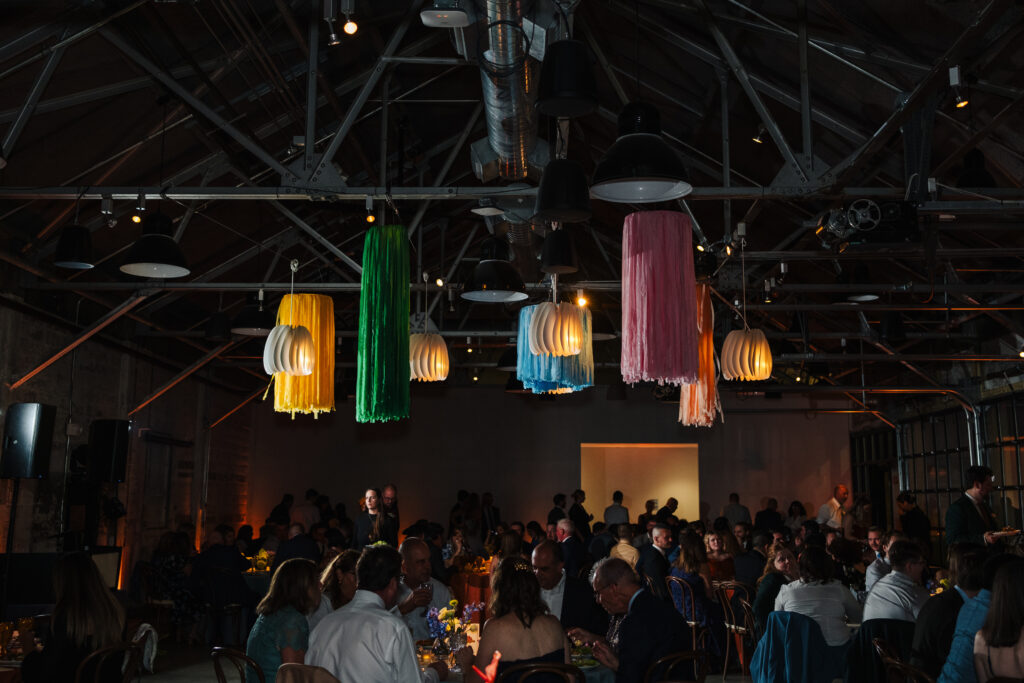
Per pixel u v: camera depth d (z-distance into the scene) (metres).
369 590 3.79
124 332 12.14
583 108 4.60
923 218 7.63
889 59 6.52
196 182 9.73
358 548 9.89
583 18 8.35
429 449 18.70
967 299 11.73
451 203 12.50
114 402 11.89
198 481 15.28
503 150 7.04
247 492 18.39
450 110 10.75
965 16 5.85
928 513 16.33
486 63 5.16
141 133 8.54
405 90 10.19
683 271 4.81
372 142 11.15
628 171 4.30
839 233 7.07
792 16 7.00
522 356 7.27
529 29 5.17
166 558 10.92
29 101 6.62
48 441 8.48
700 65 8.24
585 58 4.55
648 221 4.85
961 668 3.63
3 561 8.40
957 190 6.94
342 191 7.07
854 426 18.86
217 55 8.12
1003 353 13.52
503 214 8.51
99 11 6.69
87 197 7.09
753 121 8.70
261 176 10.47
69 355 10.59
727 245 8.84
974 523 6.66
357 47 9.06
